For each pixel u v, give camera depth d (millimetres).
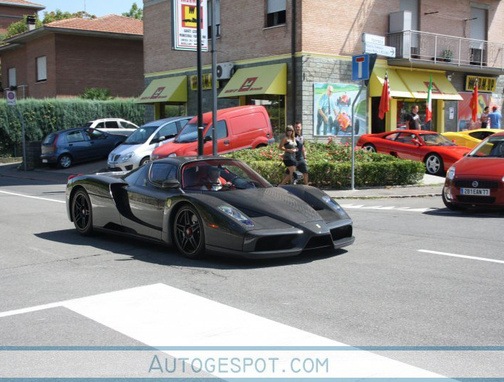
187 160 7836
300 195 7770
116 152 19453
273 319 4812
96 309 5172
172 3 17031
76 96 35594
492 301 5281
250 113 18438
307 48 21781
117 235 9008
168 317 4906
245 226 6586
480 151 11992
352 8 22984
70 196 9078
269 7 22969
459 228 9430
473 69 26516
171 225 7406
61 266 6926
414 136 19547
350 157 17000
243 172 8000
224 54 24797
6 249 8031
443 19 26547
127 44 37250
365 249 7691
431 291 5621
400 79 24547
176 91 26766
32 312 5133
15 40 37312
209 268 6652
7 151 30141
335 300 5336
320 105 22297
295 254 6746
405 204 12984
